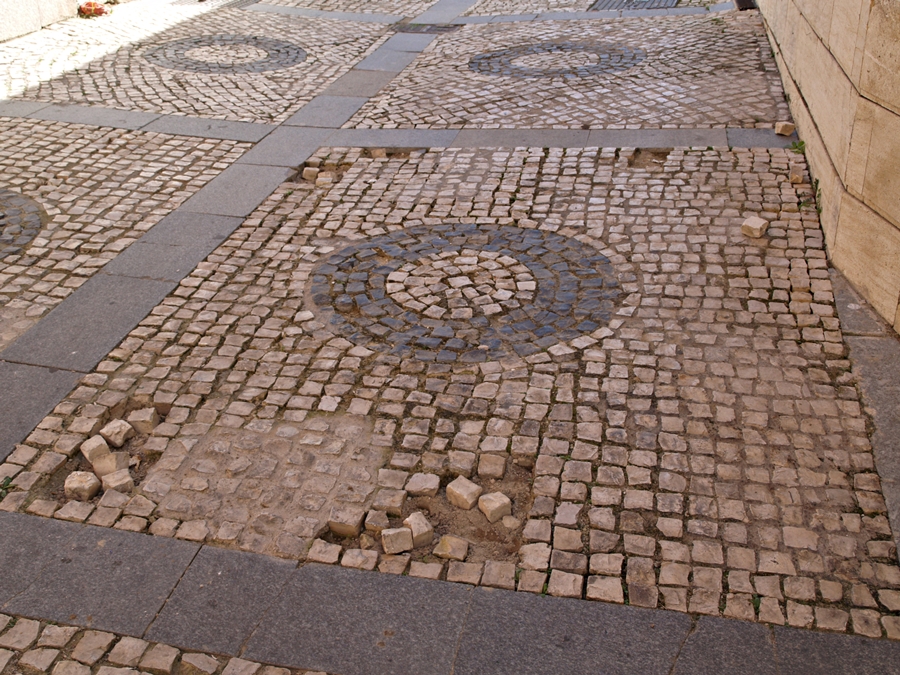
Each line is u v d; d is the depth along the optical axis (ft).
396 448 14.37
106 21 44.86
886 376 15.61
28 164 26.37
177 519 13.01
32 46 39.52
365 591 11.69
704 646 10.73
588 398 15.37
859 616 11.07
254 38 42.73
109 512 13.14
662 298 18.54
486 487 13.61
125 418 15.43
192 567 12.12
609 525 12.60
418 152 27.45
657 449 14.07
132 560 12.25
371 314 18.35
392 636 11.02
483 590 11.65
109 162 26.73
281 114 31.45
